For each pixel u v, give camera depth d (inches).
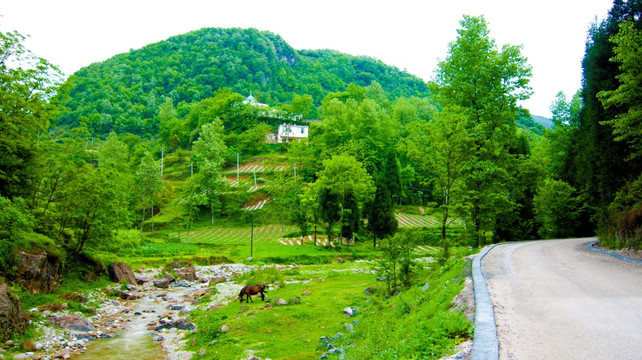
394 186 3496.6
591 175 1533.0
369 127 4060.0
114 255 1867.6
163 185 4222.4
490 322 324.2
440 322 341.7
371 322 615.8
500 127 1334.9
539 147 3026.6
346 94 5782.5
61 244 1194.6
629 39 856.3
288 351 590.6
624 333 297.6
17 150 1059.3
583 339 285.6
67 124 7849.4
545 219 2128.4
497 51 1311.5
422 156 1222.9
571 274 600.7
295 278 1444.4
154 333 792.9
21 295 869.2
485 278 561.0
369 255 2378.2
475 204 1269.7
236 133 5521.7
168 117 7568.9
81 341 715.4
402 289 803.4
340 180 2600.9
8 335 649.6
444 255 940.6
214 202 3634.4
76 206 1218.0
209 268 1904.5
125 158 4569.4
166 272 1620.3
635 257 852.6
